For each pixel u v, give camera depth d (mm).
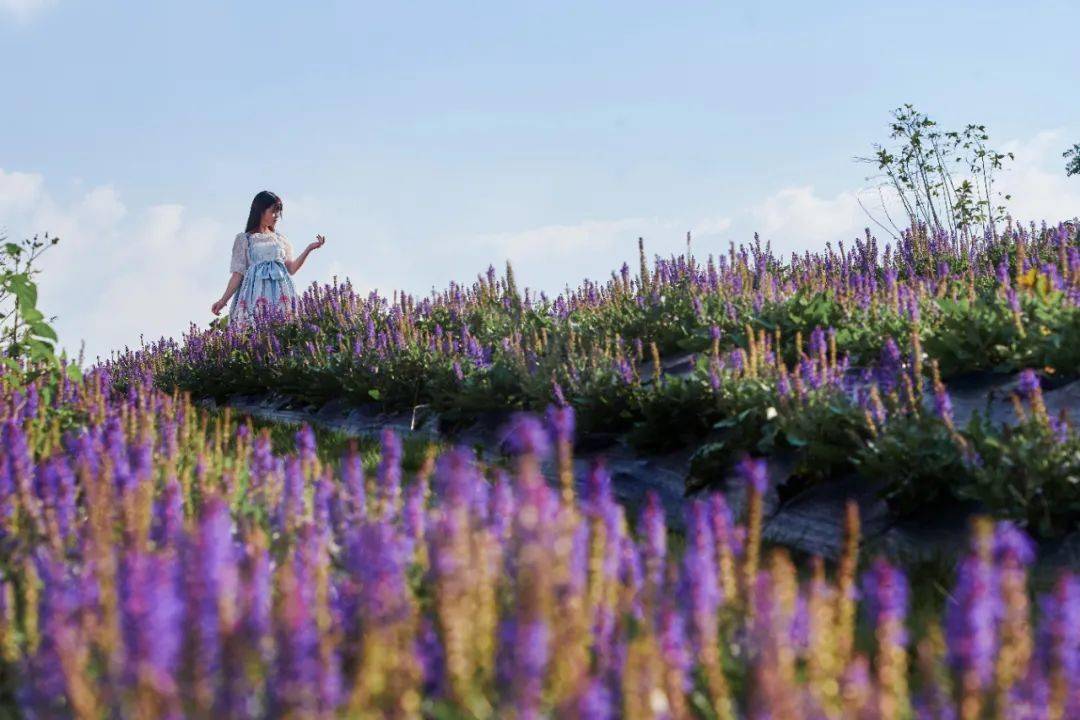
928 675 2750
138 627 2559
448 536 2988
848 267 14758
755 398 7871
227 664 2652
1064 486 5930
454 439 10375
